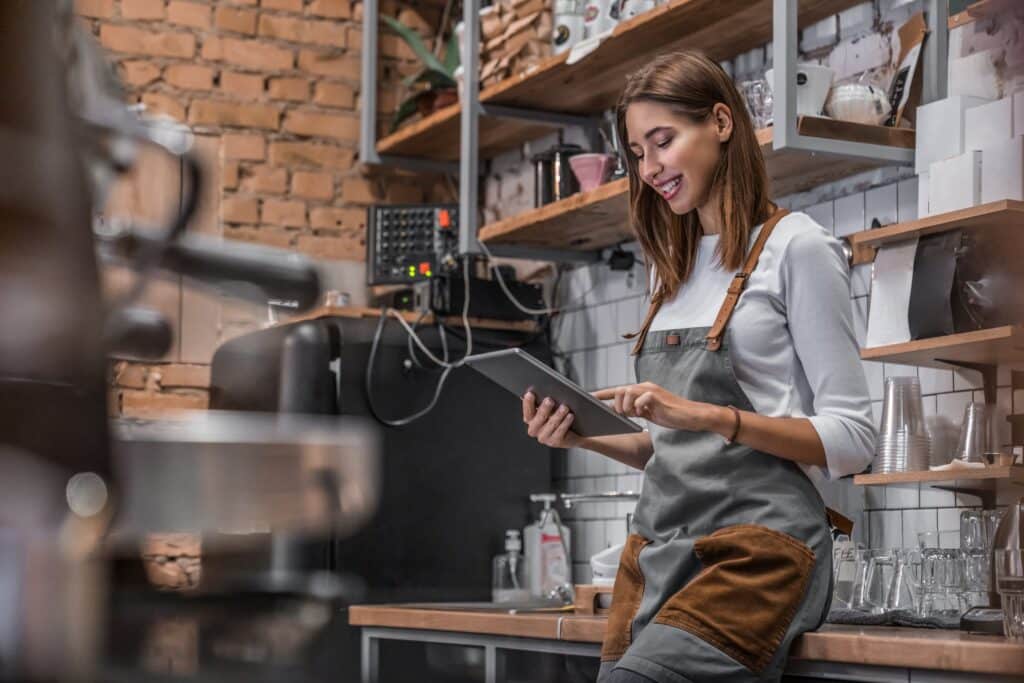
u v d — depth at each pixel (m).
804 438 1.91
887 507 2.84
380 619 2.92
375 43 4.59
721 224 2.05
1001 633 2.06
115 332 0.45
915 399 2.54
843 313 1.99
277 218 4.62
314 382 0.57
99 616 0.41
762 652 1.89
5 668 0.39
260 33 4.66
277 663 0.56
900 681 1.86
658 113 2.07
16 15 0.40
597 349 3.98
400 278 4.10
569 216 3.52
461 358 3.89
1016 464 2.37
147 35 4.51
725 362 2.01
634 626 2.03
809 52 3.23
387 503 3.69
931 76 2.80
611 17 3.46
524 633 2.53
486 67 3.93
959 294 2.35
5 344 0.39
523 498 3.92
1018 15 2.61
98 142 0.44
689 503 2.02
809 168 2.90
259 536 0.54
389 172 4.79
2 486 0.39
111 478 0.41
